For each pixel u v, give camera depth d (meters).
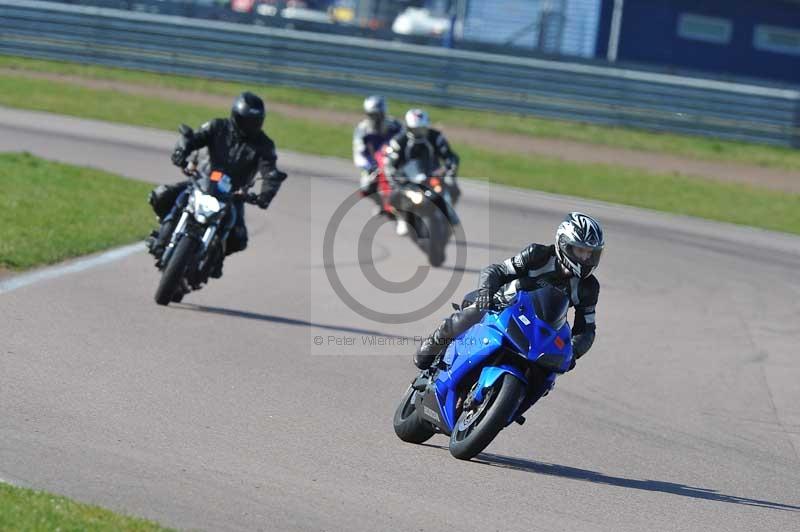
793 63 136.62
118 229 45.53
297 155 75.56
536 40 134.75
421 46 107.69
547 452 25.58
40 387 24.88
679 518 21.86
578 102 103.88
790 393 34.38
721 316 44.22
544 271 23.28
